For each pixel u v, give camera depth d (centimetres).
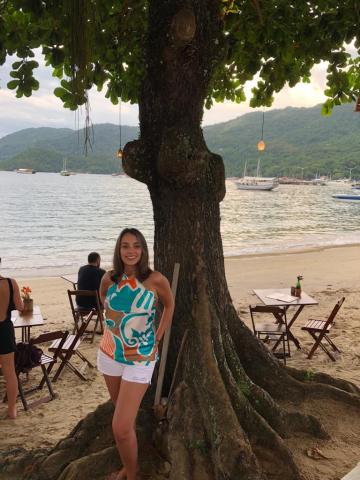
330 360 722
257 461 346
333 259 1978
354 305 1103
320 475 375
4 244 2652
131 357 329
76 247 2552
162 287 339
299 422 427
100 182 15938
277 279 1521
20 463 388
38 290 1366
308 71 660
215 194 439
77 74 256
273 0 541
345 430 436
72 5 259
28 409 562
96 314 832
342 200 8975
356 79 684
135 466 342
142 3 530
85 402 583
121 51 587
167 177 408
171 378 423
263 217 4781
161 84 412
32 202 6219
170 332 424
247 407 392
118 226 3694
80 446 389
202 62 414
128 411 328
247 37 571
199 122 423
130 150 430
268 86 696
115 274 338
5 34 478
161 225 432
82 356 702
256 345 473
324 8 546
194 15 383
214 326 417
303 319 975
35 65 493
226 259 1989
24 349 563
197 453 361
